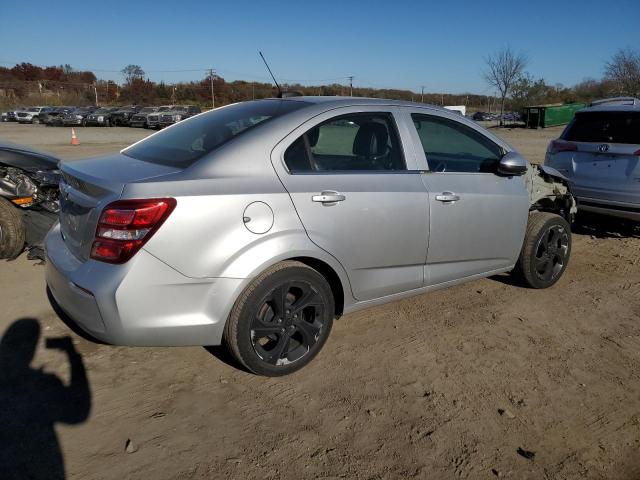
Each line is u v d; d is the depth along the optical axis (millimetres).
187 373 3357
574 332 4125
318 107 3488
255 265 3002
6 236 5059
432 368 3521
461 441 2816
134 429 2814
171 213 2793
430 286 4004
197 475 2512
